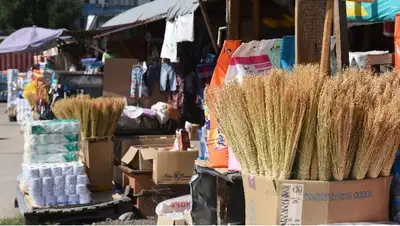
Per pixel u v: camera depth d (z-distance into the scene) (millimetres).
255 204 2920
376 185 2812
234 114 2953
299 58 3457
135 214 5586
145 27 12609
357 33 7332
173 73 9305
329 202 2713
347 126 2643
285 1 6609
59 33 14688
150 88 9406
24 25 33688
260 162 2893
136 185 5750
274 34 6770
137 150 5871
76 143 5527
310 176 2746
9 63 24562
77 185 5375
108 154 5992
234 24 5121
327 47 3150
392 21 5301
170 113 8602
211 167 3789
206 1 7051
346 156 2705
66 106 5988
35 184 5227
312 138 2703
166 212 4332
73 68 14352
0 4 34250
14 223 5309
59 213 5242
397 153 2930
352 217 2760
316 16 3461
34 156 5371
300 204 2725
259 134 2838
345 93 2672
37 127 5355
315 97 2670
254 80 2850
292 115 2676
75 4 34844
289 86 2689
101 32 14680
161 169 5531
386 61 4359
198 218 3775
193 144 6211
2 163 8844
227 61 4195
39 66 15906
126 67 9266
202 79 8031
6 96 23438
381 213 2840
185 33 7980
